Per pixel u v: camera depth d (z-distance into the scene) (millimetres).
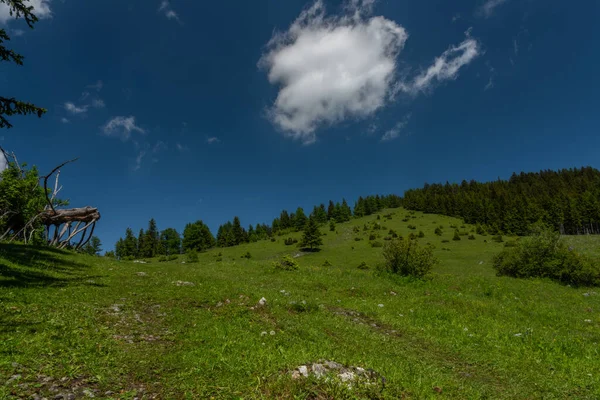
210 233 154125
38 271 17938
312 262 93562
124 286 17172
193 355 8609
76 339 8758
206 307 14281
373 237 117938
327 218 195750
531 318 18969
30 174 40125
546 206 135250
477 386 8867
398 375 8312
